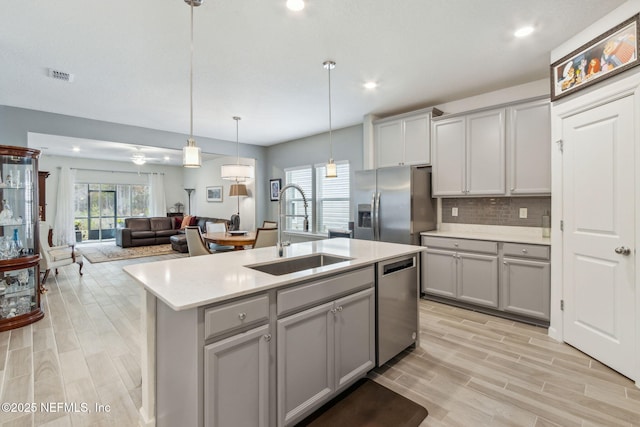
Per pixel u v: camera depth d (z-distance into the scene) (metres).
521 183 3.20
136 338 2.76
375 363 2.17
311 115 4.50
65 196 8.48
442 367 2.27
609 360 2.21
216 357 1.32
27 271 3.17
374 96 3.76
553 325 2.72
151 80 3.20
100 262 6.25
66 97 3.64
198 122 4.82
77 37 2.37
